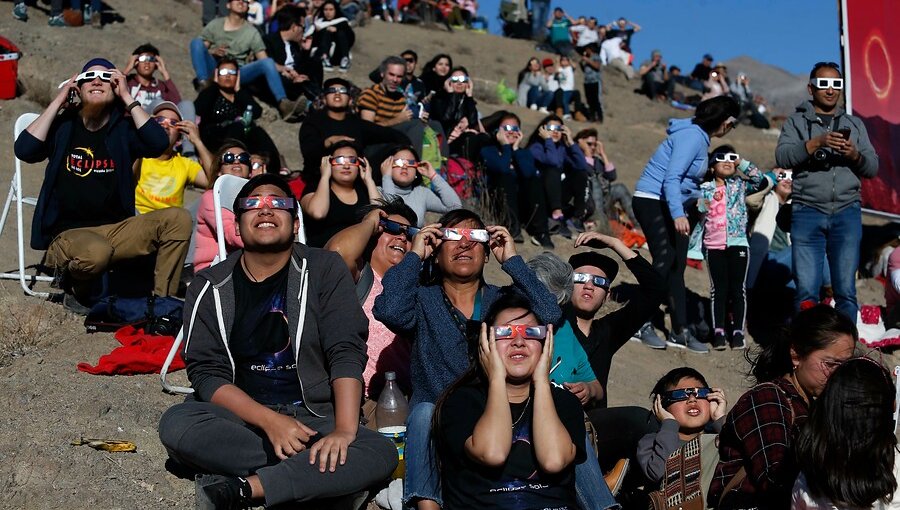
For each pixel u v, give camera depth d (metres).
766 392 4.39
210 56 14.29
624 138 19.98
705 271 11.51
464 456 4.38
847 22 11.75
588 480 4.54
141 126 6.88
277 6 17.91
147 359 6.16
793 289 10.21
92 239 6.66
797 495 4.06
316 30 17.50
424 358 5.20
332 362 5.02
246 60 14.39
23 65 13.47
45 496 4.75
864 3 11.90
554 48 28.81
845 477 3.86
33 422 5.31
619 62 28.72
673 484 4.67
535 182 11.09
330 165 7.12
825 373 4.34
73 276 6.71
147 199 7.79
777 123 26.22
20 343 6.32
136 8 18.86
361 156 7.19
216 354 5.06
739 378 8.76
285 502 4.58
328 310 5.08
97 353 6.41
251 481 4.52
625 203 12.59
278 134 13.49
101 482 4.93
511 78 25.31
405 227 6.09
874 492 3.85
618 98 25.44
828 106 8.46
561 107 20.94
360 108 11.25
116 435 5.37
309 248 5.21
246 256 5.11
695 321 9.73
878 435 3.86
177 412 4.94
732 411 4.47
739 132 22.80
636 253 6.34
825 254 8.75
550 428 4.30
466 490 4.38
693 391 5.38
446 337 5.16
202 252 6.75
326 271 5.12
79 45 15.20
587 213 12.02
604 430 5.55
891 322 9.62
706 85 25.62
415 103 12.25
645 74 26.44
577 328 6.13
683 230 8.53
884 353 9.29
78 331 6.70
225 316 5.05
